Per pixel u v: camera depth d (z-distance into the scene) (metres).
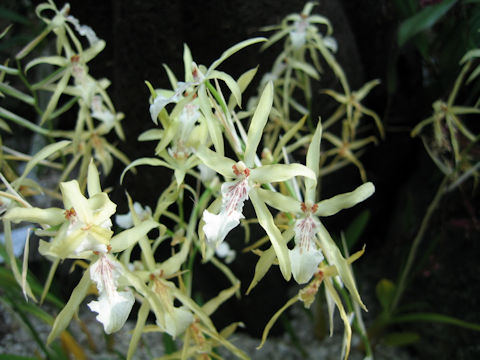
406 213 0.50
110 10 0.46
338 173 0.52
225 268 0.31
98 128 0.35
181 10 0.41
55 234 0.19
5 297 0.34
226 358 0.47
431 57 0.46
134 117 0.42
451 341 0.44
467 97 0.45
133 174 0.43
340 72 0.40
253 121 0.20
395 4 0.45
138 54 0.40
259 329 0.49
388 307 0.43
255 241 0.45
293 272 0.20
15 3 0.61
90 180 0.19
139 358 0.45
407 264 0.41
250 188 0.20
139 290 0.20
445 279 0.45
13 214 0.18
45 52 0.50
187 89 0.22
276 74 0.40
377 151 0.59
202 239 0.20
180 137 0.23
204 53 0.43
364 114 0.56
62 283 0.49
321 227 0.21
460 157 0.37
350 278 0.20
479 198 0.44
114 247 0.20
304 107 0.47
